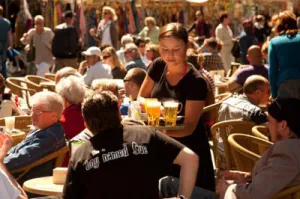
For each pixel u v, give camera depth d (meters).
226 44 29.14
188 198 6.63
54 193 7.51
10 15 29.59
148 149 6.48
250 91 10.57
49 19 30.27
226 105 10.58
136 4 31.52
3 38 23.89
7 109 11.87
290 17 12.92
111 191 6.38
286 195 7.01
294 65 12.84
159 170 6.54
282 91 12.84
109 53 17.69
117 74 17.72
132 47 18.12
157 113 8.21
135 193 6.41
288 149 6.97
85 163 6.39
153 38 28.06
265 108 10.82
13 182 7.10
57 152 8.67
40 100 8.69
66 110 9.56
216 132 10.39
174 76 8.52
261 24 29.89
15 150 8.74
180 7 32.28
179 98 8.45
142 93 8.82
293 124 7.18
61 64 25.05
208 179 8.61
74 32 25.08
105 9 27.53
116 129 6.54
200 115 8.44
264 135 9.45
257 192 7.00
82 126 9.53
